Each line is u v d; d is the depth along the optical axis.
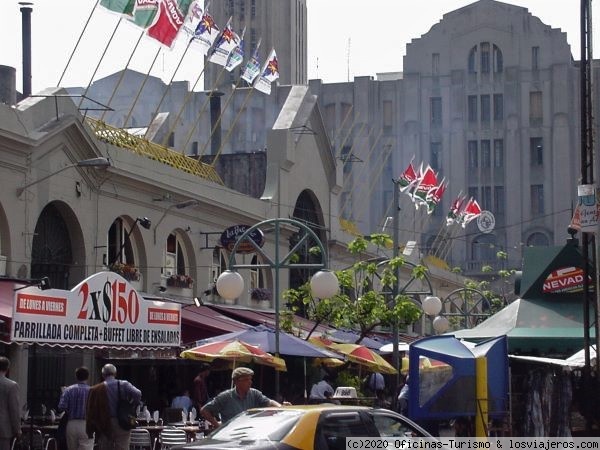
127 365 30.89
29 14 37.19
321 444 12.43
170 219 33.78
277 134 43.03
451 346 18.89
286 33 116.88
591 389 17.56
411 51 104.12
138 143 33.31
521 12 102.44
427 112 103.00
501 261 98.69
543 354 24.30
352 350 29.06
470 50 103.12
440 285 68.31
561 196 100.31
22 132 26.39
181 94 85.12
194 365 32.47
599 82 57.31
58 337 18.53
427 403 18.50
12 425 16.14
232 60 40.62
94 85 82.06
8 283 22.94
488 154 102.06
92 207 29.73
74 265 29.09
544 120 101.25
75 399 18.91
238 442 12.38
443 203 101.25
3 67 32.19
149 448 21.30
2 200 25.75
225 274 23.25
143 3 32.31
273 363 23.00
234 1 117.12
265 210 40.97
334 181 48.66
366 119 103.50
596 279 17.55
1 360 16.30
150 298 30.55
